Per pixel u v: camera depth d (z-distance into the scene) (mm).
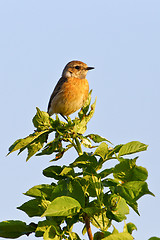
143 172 6770
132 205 6656
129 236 5293
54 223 6141
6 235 6570
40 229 6059
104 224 6348
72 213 5820
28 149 7480
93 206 6465
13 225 6570
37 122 7426
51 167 6922
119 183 6891
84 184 6461
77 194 6230
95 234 6219
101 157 7086
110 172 6832
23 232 6602
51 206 5699
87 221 6520
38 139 7531
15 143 7309
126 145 6812
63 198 5832
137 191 6547
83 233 7012
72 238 6211
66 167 6555
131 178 6848
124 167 6773
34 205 6648
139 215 6684
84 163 6844
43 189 6656
